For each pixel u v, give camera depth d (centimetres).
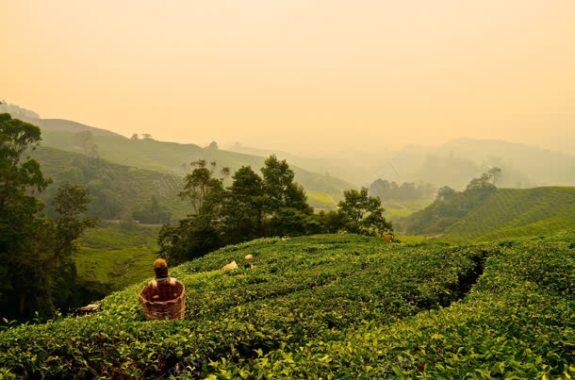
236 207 7425
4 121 5159
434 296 1697
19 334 861
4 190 4981
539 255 2309
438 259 2466
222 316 1439
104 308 1827
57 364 800
